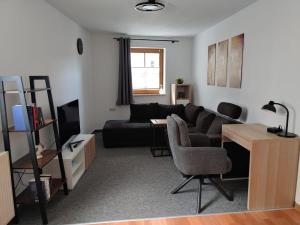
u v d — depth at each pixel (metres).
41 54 2.93
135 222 2.19
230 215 2.30
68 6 3.29
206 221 2.21
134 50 5.75
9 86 2.26
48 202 2.53
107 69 5.64
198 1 3.07
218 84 4.33
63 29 3.71
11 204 1.99
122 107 5.82
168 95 6.00
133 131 4.48
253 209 2.39
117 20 4.11
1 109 1.96
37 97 2.84
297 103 2.39
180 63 5.93
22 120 2.02
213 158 2.40
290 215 2.30
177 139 2.46
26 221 2.21
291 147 2.32
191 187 2.89
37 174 2.06
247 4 3.20
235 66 3.66
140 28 4.79
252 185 2.34
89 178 3.16
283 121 2.62
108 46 5.55
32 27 2.70
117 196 2.67
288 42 2.49
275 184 2.37
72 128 3.46
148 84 5.95
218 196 2.68
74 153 2.96
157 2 3.07
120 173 3.33
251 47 3.21
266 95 2.90
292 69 2.45
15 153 2.33
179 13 3.64
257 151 2.28
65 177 2.69
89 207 2.44
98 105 5.74
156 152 4.25
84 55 4.91
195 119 4.58
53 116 2.57
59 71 3.54
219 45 4.26
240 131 2.61
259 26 3.01
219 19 4.01
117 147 4.54
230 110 3.47
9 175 1.95
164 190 2.82
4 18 2.17
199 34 5.35
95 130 5.81
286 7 2.51
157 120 4.29
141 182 3.04
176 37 5.79
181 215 2.30
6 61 2.20
